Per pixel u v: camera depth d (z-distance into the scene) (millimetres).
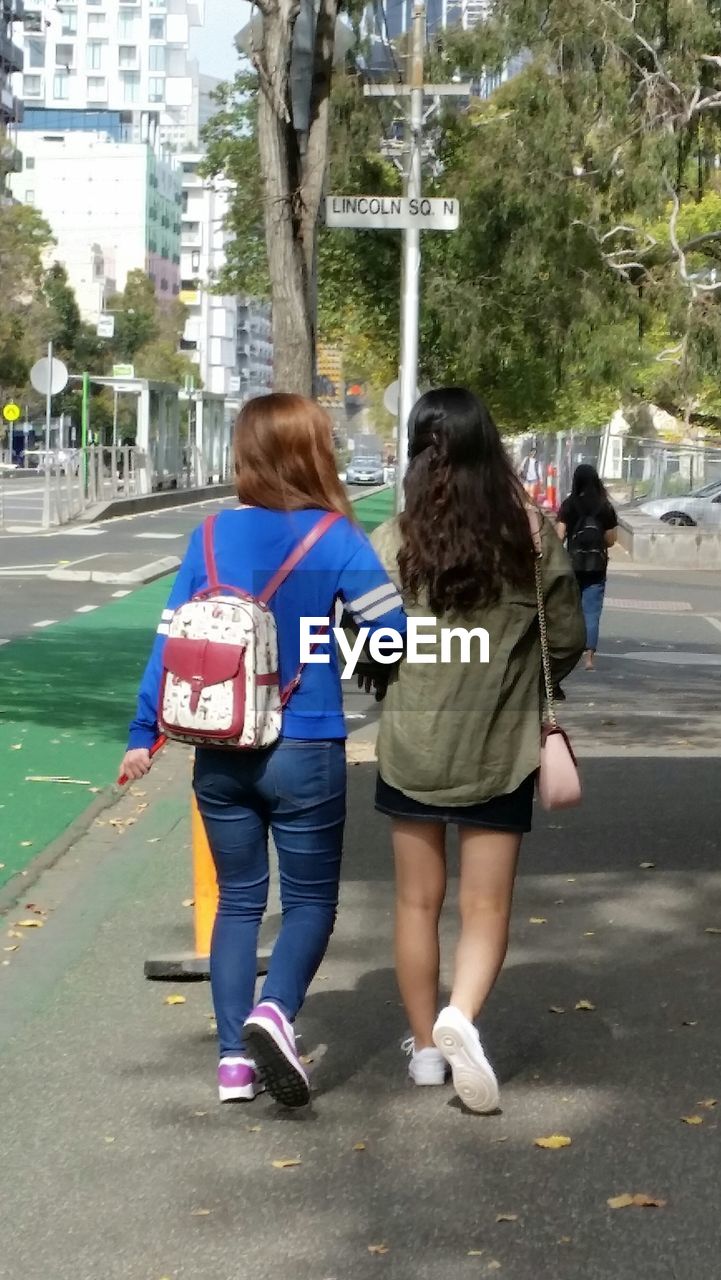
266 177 11406
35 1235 4199
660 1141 4809
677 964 6656
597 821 9453
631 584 32281
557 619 5066
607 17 36750
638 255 42344
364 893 7820
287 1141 4820
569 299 41406
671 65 36625
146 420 55188
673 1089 5246
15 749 12000
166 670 4910
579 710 15047
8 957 6711
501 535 4941
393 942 6996
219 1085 5152
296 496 4996
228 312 136250
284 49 11203
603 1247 4121
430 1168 4613
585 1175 4562
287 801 4984
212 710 4832
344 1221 4273
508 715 5023
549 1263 4031
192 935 7020
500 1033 5809
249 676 4840
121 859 8523
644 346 47188
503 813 5043
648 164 36781
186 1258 4070
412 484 4992
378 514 48250
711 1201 4391
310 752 4965
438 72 39562
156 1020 5922
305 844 5023
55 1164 4648
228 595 4914
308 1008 6098
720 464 45344
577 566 18125
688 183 40438
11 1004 6094
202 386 111562
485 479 4969
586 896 7742
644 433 65750
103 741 12453
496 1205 4367
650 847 8781
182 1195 4434
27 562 30312
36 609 22828
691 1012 6047
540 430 58906
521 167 39688
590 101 37688
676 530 37125
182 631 4875
